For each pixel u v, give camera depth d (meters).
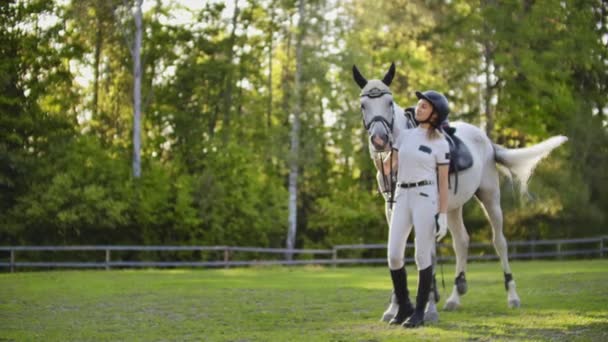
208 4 37.19
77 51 33.44
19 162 29.88
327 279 18.05
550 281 14.89
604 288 12.96
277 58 41.50
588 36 33.81
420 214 8.74
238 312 10.71
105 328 9.08
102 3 33.25
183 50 36.97
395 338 7.88
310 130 34.22
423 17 34.53
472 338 7.83
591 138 32.88
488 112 33.81
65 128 32.03
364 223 36.28
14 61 31.47
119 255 31.48
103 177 30.88
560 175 32.22
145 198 31.48
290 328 8.96
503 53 32.88
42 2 32.69
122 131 37.34
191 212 32.12
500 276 17.28
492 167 11.22
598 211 32.44
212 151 34.84
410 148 8.80
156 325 9.34
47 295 13.49
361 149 38.03
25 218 29.81
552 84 33.38
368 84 9.03
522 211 32.12
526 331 8.30
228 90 37.50
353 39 34.34
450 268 24.59
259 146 37.91
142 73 36.56
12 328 9.09
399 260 8.91
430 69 35.38
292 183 34.28
